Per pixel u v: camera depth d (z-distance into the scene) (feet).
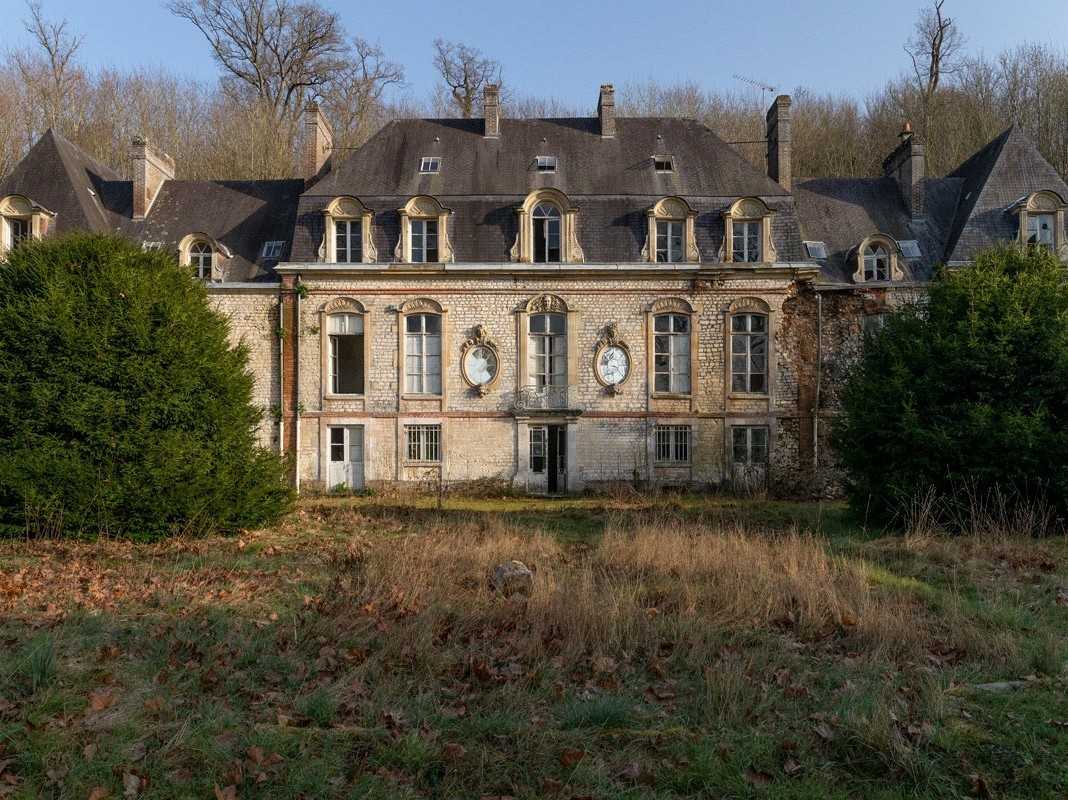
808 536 40.55
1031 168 82.99
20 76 132.87
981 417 42.93
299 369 79.25
